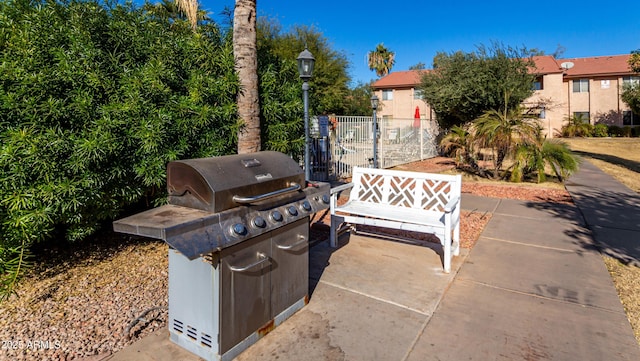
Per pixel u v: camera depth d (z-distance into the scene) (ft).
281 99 19.25
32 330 9.75
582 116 99.86
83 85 12.71
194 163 8.43
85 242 16.62
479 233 17.98
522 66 51.26
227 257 8.02
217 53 16.40
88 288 12.34
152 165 13.79
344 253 15.23
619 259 14.28
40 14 12.79
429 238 17.33
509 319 10.03
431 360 8.31
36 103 11.59
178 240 6.99
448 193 15.35
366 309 10.59
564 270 13.29
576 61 107.76
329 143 35.19
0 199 10.74
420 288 11.94
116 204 14.35
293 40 76.69
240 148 16.39
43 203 11.55
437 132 61.82
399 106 106.11
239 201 8.29
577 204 23.75
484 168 39.86
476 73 51.39
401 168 45.52
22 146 10.93
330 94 79.30
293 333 9.34
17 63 11.57
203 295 8.16
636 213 21.20
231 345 8.25
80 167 11.96
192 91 14.88
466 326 9.71
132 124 13.20
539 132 34.12
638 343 8.88
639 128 92.22
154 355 8.54
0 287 10.78
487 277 12.80
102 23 14.35
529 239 16.90
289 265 9.90
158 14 18.25
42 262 14.51
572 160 32.07
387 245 16.26
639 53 53.11
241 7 16.15
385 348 8.75
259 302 8.93
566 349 8.68
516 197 26.78
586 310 10.46
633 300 11.05
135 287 12.41
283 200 9.57
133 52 14.85
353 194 17.47
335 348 8.74
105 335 9.49
